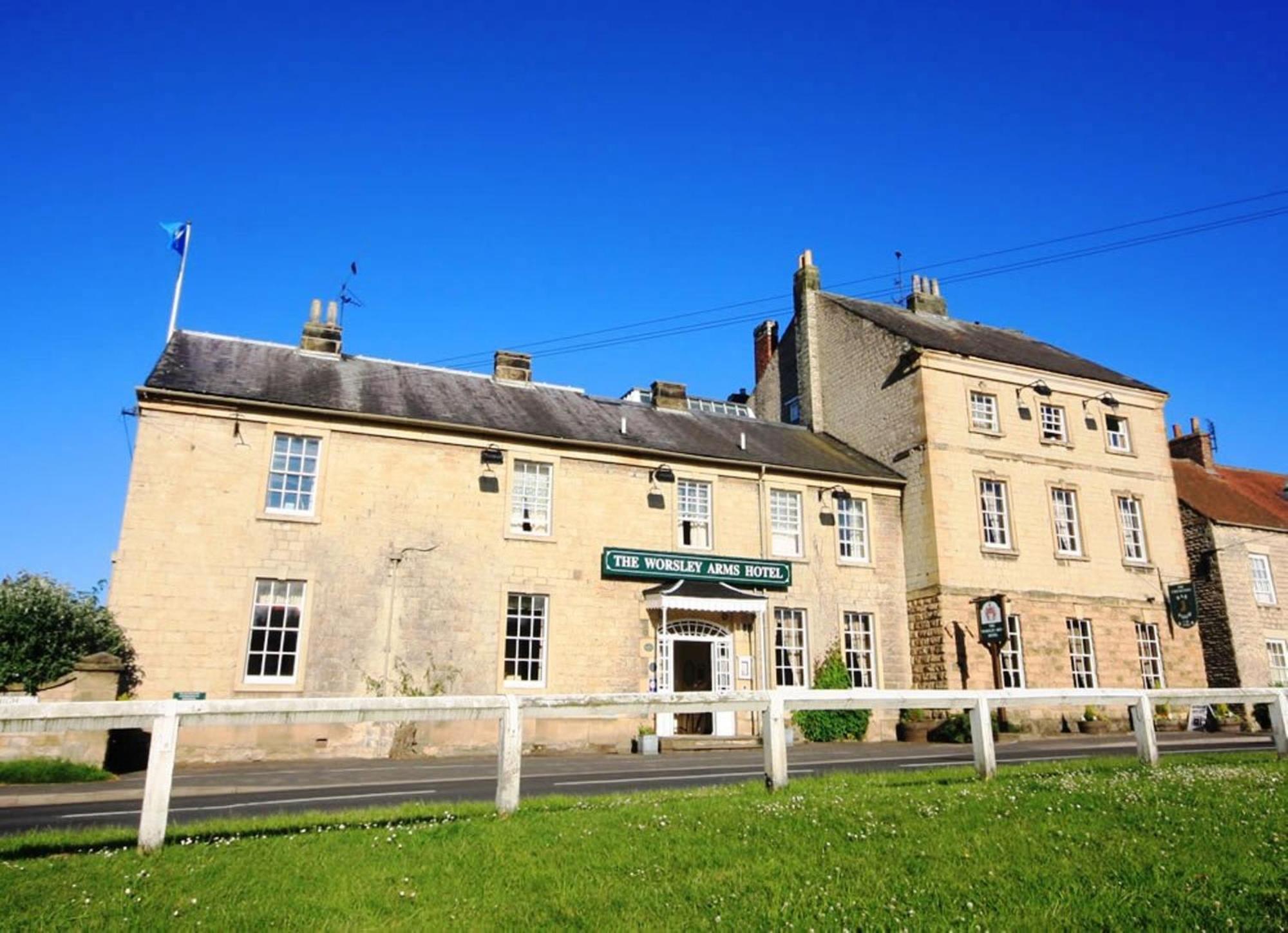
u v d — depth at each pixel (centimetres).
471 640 2073
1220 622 2973
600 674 2183
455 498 2147
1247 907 500
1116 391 2961
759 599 2291
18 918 488
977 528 2586
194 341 2250
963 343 2898
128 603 1828
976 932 464
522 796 1029
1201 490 3306
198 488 1934
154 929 478
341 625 1970
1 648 1586
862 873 577
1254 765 1086
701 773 1354
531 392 2605
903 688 2509
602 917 495
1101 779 948
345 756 1895
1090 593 2688
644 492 2364
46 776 1414
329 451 2059
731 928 477
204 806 1019
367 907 520
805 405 3181
